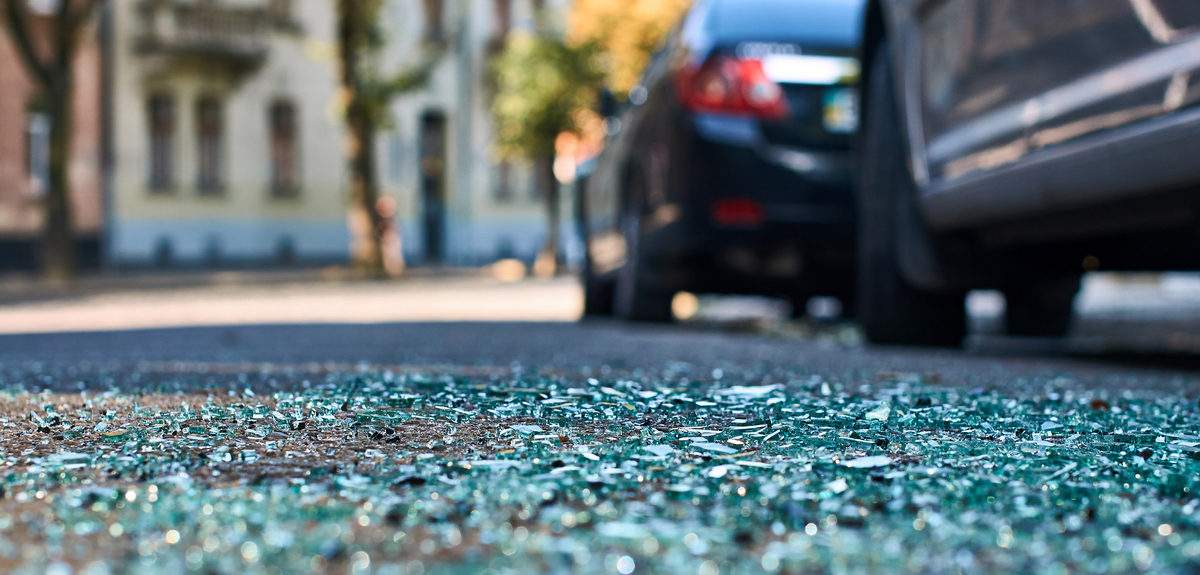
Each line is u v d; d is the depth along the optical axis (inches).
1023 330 215.0
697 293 243.9
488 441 56.0
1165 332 242.1
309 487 43.3
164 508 38.9
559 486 42.7
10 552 33.2
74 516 37.7
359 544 33.8
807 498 40.7
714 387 85.4
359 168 995.9
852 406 70.6
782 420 63.9
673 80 232.4
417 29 1339.8
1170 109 107.8
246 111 1219.9
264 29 1216.8
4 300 645.9
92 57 1130.7
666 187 231.1
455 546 33.6
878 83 176.6
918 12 161.3
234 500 40.4
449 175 1368.1
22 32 853.2
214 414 65.8
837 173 222.2
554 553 32.2
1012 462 50.4
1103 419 67.7
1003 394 82.4
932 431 61.1
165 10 1162.6
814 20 227.6
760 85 223.1
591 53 1044.5
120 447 54.9
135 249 1155.3
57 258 861.8
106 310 460.1
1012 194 135.5
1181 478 47.1
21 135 1061.8
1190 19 105.1
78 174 1123.9
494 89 1374.3
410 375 94.8
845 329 244.4
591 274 331.3
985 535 35.0
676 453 51.6
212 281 912.3
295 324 279.0
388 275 1011.9
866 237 178.9
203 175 1202.0
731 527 36.0
